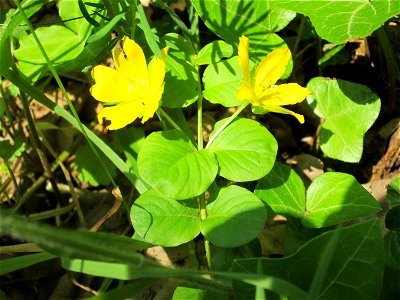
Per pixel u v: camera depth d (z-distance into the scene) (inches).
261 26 5.6
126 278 3.7
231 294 4.3
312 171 6.1
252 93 4.5
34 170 6.7
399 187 4.8
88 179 6.4
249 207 4.3
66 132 6.8
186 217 4.5
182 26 5.9
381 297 4.2
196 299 4.3
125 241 4.3
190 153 4.6
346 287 3.9
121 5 5.3
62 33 5.5
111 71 4.5
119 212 6.2
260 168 4.5
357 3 4.9
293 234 4.9
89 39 4.6
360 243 3.8
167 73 4.9
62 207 6.3
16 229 2.9
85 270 3.9
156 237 4.4
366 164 6.0
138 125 6.5
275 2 5.2
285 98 4.6
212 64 5.1
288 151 6.5
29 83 5.0
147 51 5.5
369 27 4.5
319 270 3.3
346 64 6.6
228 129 4.7
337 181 4.8
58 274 5.8
